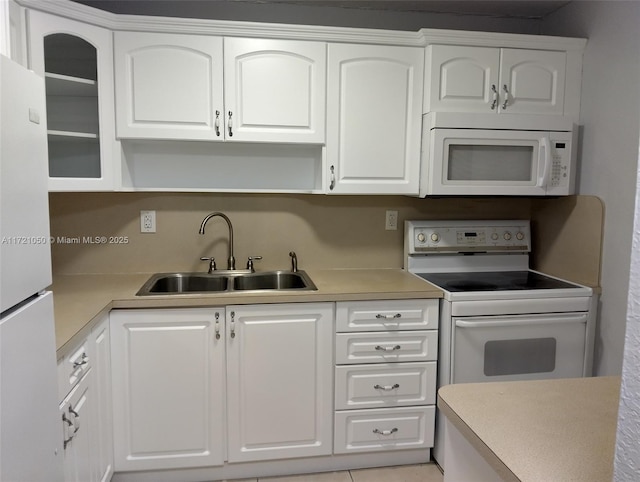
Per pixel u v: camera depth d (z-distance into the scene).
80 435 1.51
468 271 2.56
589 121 2.25
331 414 2.08
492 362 2.09
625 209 2.03
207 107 2.08
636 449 0.52
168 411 1.96
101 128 2.00
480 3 2.40
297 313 2.00
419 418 2.13
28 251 0.87
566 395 1.00
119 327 1.88
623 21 2.04
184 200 2.40
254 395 2.01
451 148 2.20
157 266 2.41
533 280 2.35
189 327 1.93
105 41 1.97
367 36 2.15
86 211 2.34
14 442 0.80
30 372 0.87
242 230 2.47
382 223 2.59
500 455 0.77
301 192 2.30
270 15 2.40
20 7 1.74
